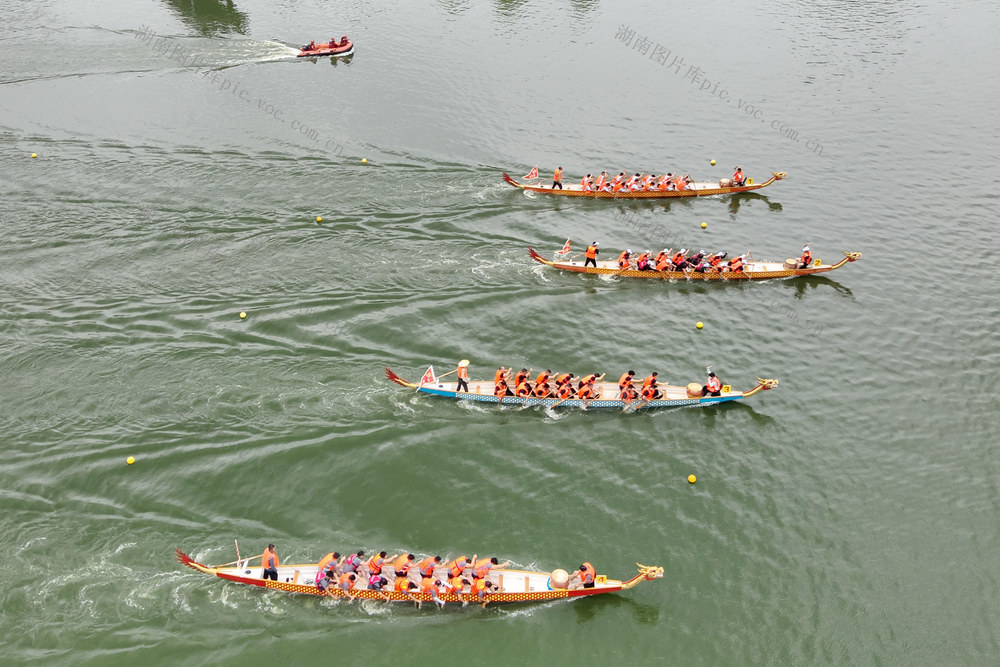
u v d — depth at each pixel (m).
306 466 38.28
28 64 83.06
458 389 42.72
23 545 33.66
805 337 50.22
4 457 37.72
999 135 77.12
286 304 49.31
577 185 66.06
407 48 93.69
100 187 61.28
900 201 66.50
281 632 31.16
